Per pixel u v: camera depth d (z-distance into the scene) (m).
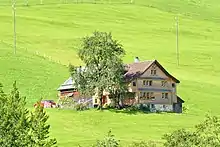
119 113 174.88
